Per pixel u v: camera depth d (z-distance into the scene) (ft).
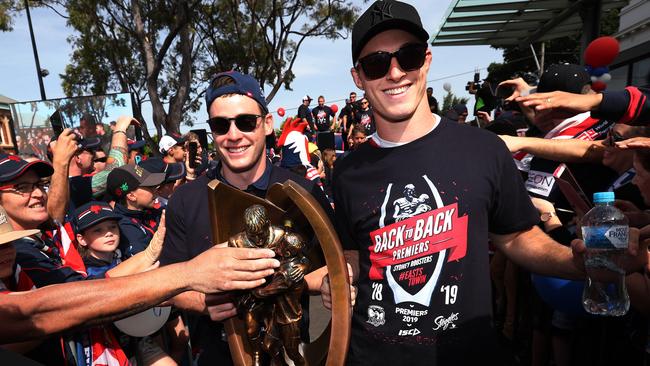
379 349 4.93
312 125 48.60
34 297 3.59
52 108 16.38
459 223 4.75
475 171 4.81
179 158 18.22
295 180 6.64
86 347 7.27
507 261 12.19
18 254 6.74
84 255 8.66
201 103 72.64
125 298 3.72
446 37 21.49
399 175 4.98
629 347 7.32
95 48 63.82
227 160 6.43
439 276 4.76
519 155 9.87
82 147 13.09
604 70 7.78
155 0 55.62
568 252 4.59
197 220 6.43
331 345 4.41
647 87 6.37
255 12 67.87
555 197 8.57
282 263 4.57
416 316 4.78
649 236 4.44
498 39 21.98
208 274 3.82
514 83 8.67
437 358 4.70
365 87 5.20
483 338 4.73
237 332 5.20
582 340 8.87
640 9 35.42
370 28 4.88
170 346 10.62
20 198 7.01
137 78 69.10
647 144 5.44
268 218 4.64
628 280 5.47
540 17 18.44
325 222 4.45
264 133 6.66
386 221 4.98
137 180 10.94
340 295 4.42
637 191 6.77
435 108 17.76
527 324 11.76
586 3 15.43
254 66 73.36
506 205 4.95
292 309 4.76
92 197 12.34
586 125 8.32
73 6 59.26
